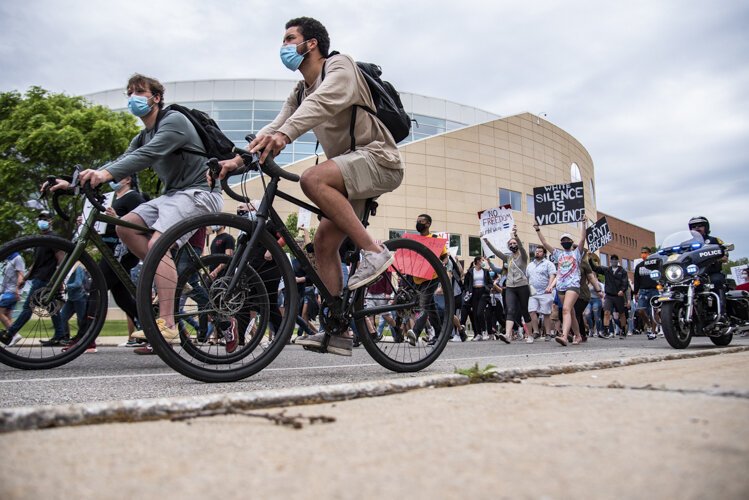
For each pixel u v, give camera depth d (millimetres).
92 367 3805
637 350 5133
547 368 2357
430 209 32875
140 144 4141
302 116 2719
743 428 1181
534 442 1113
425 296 3387
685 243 5988
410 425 1318
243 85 39625
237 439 1208
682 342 5645
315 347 3092
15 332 3482
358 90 2898
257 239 2830
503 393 1779
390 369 3246
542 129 39625
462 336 10211
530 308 9344
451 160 33969
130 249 3875
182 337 2883
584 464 954
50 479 923
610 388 1839
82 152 19297
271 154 2773
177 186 3949
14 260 3469
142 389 2561
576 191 11922
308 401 1701
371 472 946
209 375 2740
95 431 1292
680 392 1694
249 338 2963
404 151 32625
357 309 3100
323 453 1077
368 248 2908
